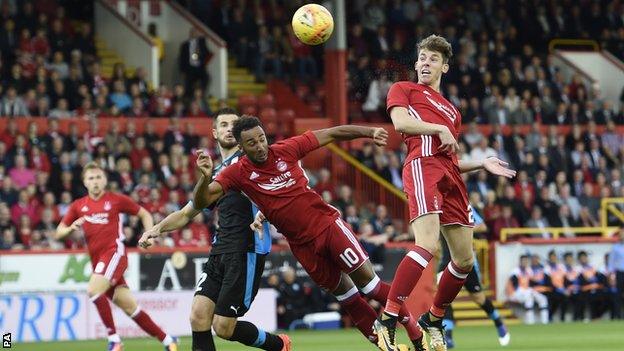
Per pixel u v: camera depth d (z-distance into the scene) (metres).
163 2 76.44
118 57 73.69
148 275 53.00
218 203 25.84
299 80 76.12
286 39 76.75
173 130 62.94
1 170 56.16
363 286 24.33
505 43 82.38
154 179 58.97
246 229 25.45
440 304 25.78
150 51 71.38
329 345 40.72
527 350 37.59
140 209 36.66
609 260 62.53
